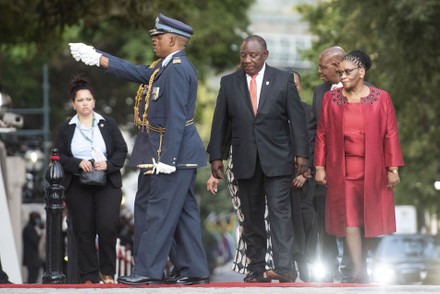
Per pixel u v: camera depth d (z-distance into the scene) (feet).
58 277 107.45
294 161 106.52
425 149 250.98
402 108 234.38
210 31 306.55
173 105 92.84
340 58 115.24
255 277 108.27
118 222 112.88
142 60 322.14
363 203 101.04
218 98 106.42
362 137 100.83
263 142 104.83
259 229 107.76
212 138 106.52
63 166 111.24
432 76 219.61
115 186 112.47
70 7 181.27
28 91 347.56
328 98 102.17
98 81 354.33
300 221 112.88
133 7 181.16
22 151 234.17
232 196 108.68
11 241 143.23
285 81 105.29
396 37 216.13
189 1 219.20
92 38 324.80
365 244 105.91
